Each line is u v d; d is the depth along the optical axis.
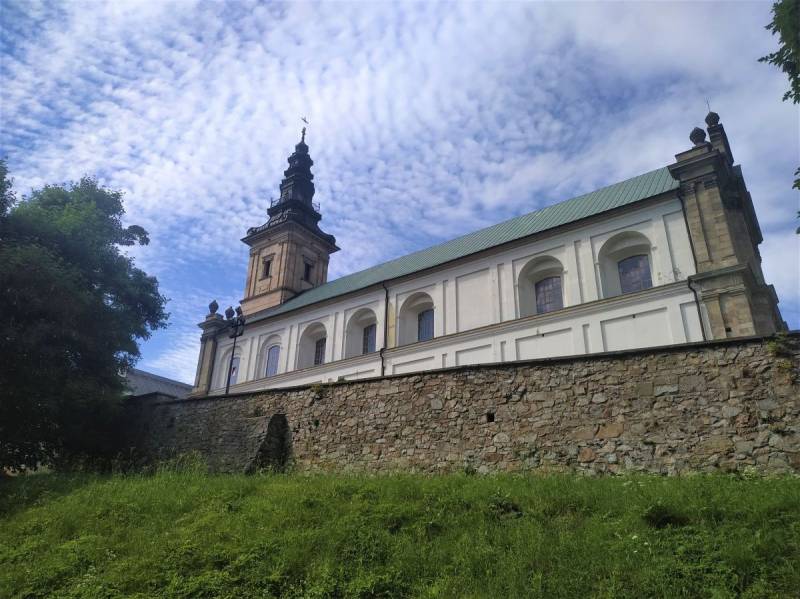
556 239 28.95
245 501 12.00
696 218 24.64
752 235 29.33
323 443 17.48
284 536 9.53
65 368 21.03
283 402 19.08
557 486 10.98
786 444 11.15
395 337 34.25
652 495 9.62
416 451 15.49
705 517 8.50
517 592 7.36
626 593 7.04
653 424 12.65
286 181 56.31
